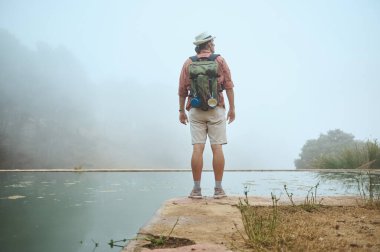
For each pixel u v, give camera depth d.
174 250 1.42
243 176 6.90
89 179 5.99
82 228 2.02
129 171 8.97
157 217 2.15
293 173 8.01
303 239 1.57
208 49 3.31
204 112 3.19
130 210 2.68
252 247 1.46
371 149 8.91
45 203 2.98
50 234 1.87
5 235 1.84
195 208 2.50
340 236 1.63
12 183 4.98
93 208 2.74
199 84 3.10
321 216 2.20
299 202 2.79
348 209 2.48
